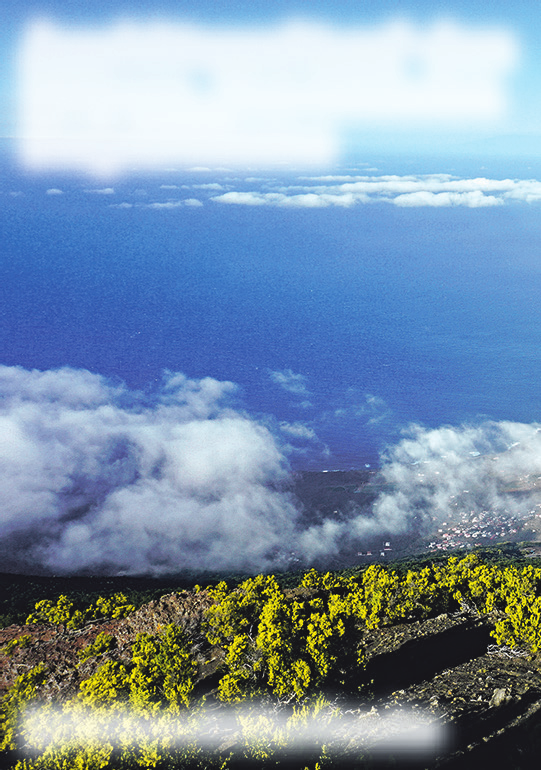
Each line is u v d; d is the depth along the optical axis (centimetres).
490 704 3147
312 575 6062
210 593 5338
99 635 5084
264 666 3553
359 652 3759
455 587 5162
